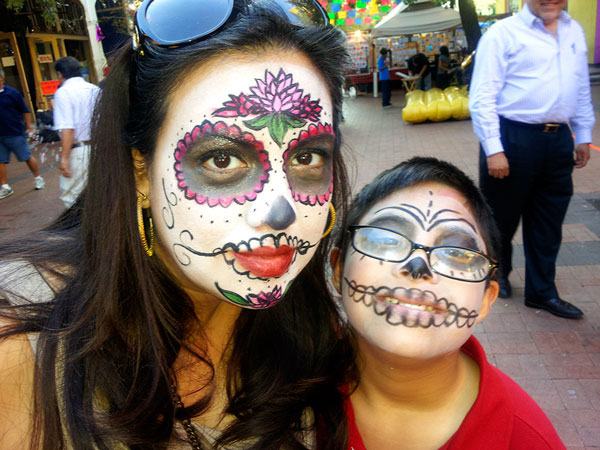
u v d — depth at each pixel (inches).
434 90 440.1
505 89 110.4
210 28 33.6
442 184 46.0
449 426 44.3
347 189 46.6
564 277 139.1
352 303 43.1
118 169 37.5
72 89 166.9
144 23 34.9
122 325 37.9
